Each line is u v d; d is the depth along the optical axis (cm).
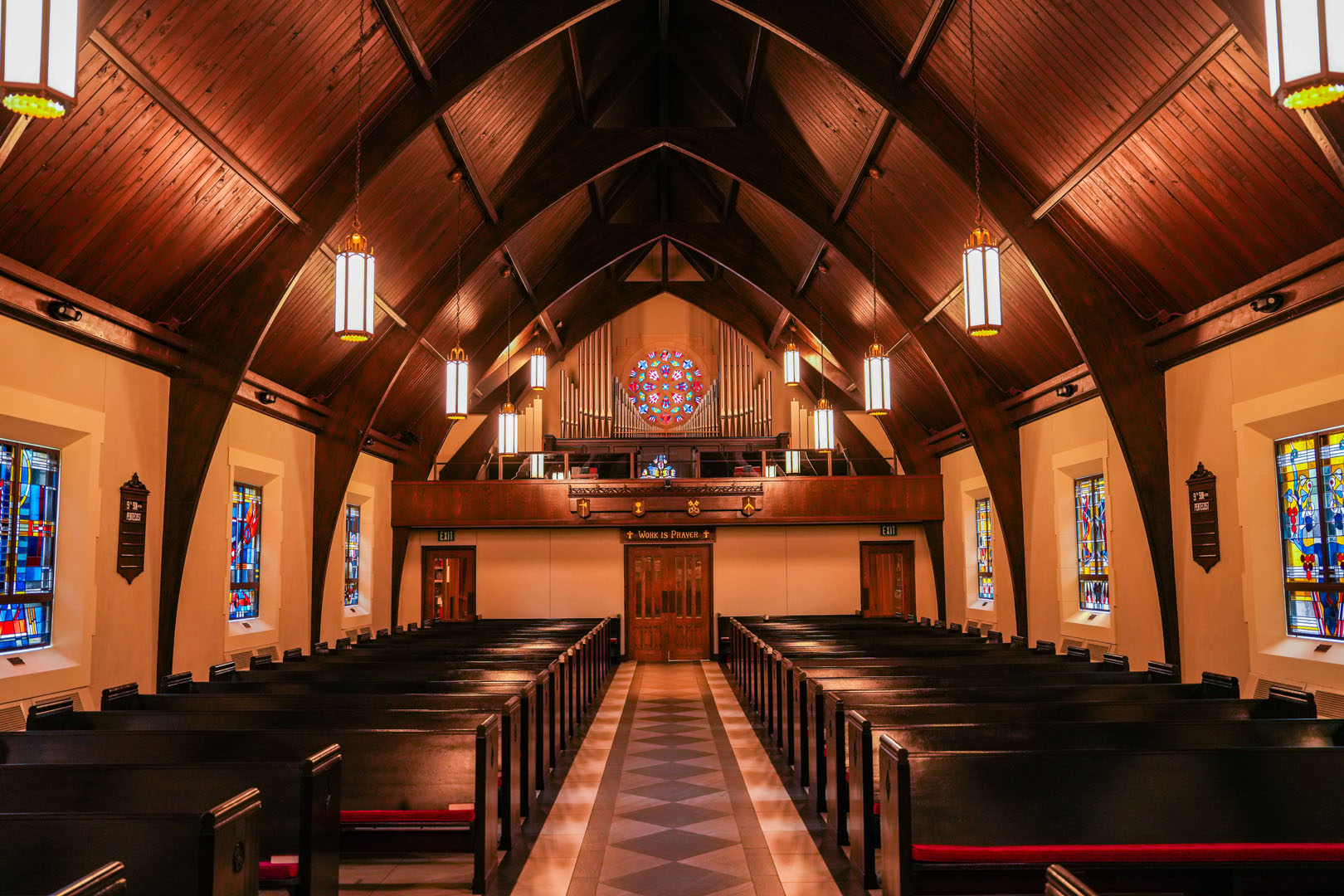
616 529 1858
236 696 710
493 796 576
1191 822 467
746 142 1222
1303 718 594
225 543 1083
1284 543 831
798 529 1872
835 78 977
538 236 1374
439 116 909
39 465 789
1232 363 867
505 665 934
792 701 872
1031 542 1342
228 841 351
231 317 944
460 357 1028
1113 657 873
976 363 1366
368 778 549
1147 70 711
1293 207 722
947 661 920
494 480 1802
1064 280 964
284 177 873
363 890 551
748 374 1922
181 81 689
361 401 1350
